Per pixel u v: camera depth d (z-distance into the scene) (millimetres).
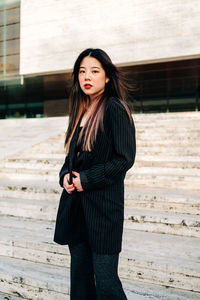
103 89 1443
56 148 5004
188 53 11203
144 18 11828
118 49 12219
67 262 2170
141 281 1952
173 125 5730
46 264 2238
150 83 14289
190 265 1853
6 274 2096
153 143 4777
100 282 1307
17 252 2350
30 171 4020
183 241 2271
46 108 18078
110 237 1285
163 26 11570
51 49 13320
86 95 1521
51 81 14719
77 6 12867
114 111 1285
